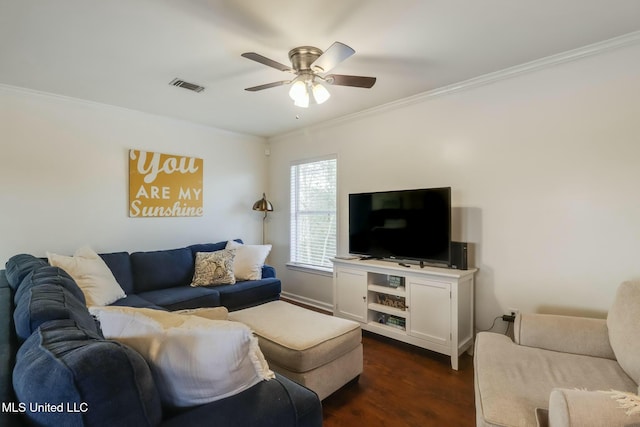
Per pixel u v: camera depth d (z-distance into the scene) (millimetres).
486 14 1839
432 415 1952
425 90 2994
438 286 2619
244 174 4582
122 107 3400
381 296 3232
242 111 3561
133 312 1063
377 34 2039
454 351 2518
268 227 4852
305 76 2209
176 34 2021
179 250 3564
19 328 1047
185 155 3955
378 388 2250
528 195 2527
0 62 2369
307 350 1915
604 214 2221
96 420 692
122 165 3451
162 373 947
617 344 1635
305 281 4324
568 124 2348
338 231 3889
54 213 3039
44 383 686
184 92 2988
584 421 1008
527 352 1810
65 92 2969
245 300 3385
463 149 2863
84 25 1910
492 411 1308
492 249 2705
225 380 981
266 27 1953
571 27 1978
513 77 2574
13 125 2834
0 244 2783
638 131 2104
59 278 1543
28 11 1763
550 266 2434
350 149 3752
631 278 2131
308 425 1077
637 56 2098
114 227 3404
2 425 679
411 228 2947
